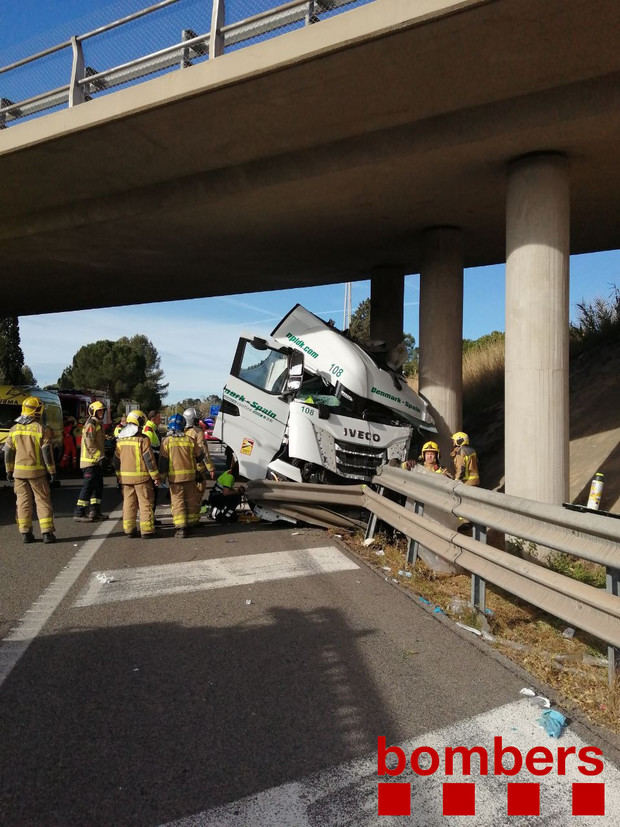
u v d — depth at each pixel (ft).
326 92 27.86
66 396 66.08
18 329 123.65
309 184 34.40
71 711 11.84
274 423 32.89
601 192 34.68
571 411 44.68
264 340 34.14
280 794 9.36
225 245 46.85
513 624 17.22
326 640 15.56
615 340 49.70
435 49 24.38
